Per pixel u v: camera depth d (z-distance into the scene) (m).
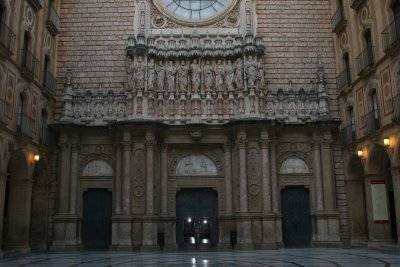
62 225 30.23
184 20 34.41
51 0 33.09
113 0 34.91
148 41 32.75
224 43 33.72
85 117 32.34
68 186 31.00
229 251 28.03
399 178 24.34
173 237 31.03
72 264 19.78
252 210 30.17
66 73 32.81
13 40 25.38
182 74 32.72
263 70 32.66
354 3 29.64
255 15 34.91
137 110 31.42
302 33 34.66
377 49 27.09
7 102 24.62
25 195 27.22
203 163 32.56
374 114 27.48
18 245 26.78
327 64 34.16
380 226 27.78
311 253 25.03
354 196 31.36
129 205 30.20
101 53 34.06
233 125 30.88
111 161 32.19
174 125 31.56
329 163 31.50
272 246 29.20
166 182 31.61
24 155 26.83
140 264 19.59
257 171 30.64
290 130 32.47
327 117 31.66
